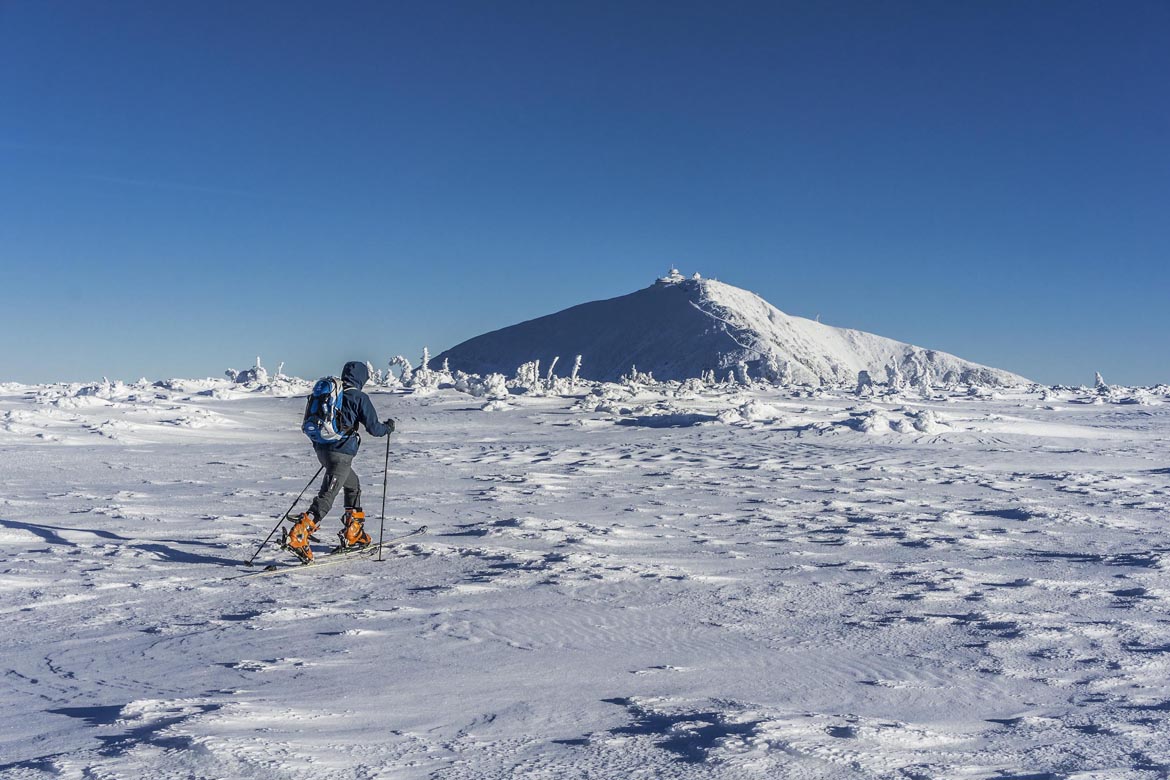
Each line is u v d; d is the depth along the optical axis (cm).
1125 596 648
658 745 328
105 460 1870
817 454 2189
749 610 597
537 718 365
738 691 414
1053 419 3734
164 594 654
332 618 570
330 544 888
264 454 2080
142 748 308
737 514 1137
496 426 3328
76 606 612
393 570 748
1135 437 2944
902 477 1684
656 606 607
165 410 3222
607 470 1778
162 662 461
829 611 596
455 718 364
